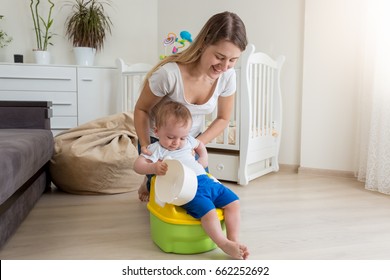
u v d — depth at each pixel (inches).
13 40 135.7
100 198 80.6
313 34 109.9
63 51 140.6
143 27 148.9
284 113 118.6
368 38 96.7
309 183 98.9
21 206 61.8
